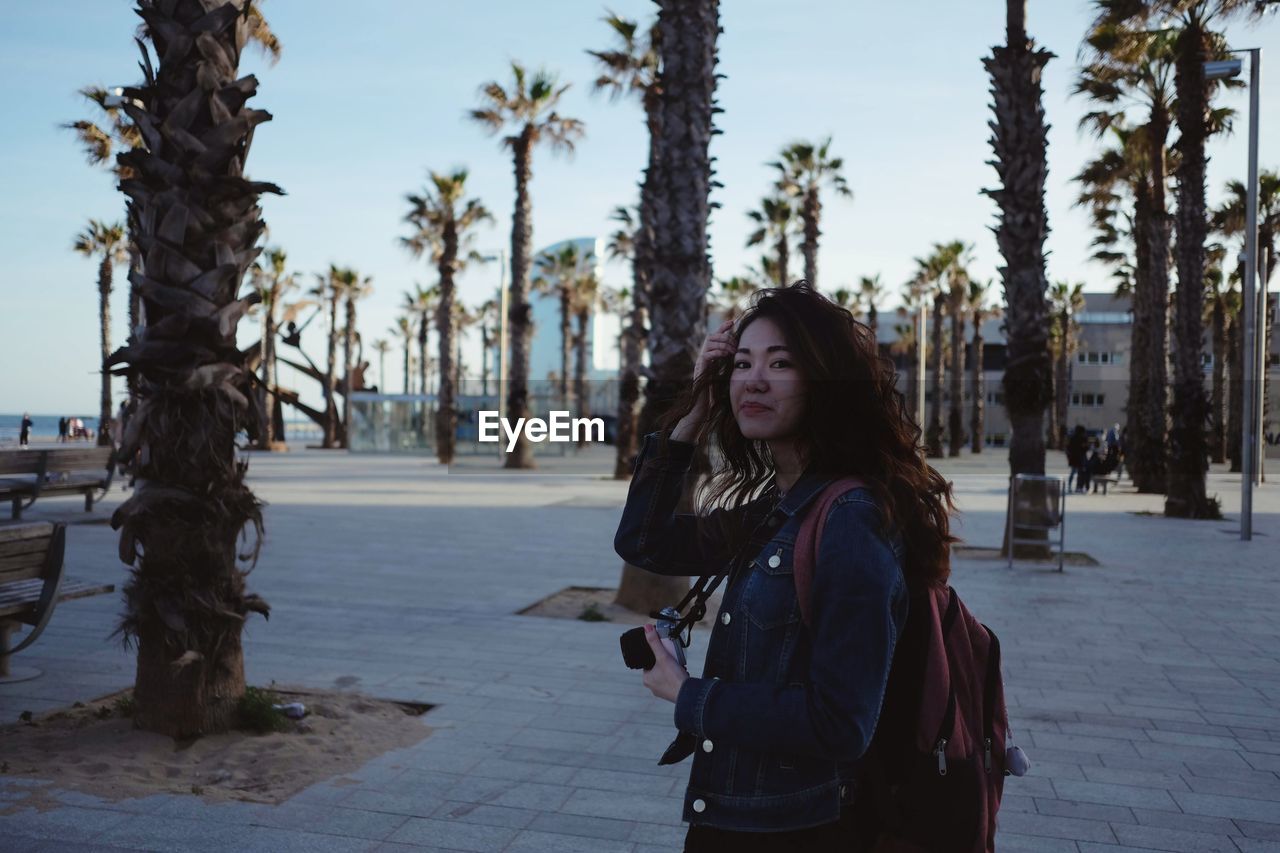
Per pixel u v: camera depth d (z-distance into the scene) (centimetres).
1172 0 1805
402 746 530
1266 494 2734
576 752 530
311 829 416
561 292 5156
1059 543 1248
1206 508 1981
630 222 3788
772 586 179
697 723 172
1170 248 2805
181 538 497
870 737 163
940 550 185
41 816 413
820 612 168
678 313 899
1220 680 719
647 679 183
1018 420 1349
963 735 181
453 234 3609
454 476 2961
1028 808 472
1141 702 659
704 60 916
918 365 4416
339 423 5575
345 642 783
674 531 216
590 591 1034
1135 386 3142
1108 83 2405
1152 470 2678
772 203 3981
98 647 730
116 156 493
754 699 168
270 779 466
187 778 463
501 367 3347
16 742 498
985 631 196
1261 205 3216
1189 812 470
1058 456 5562
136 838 398
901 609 176
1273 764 539
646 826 434
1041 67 1354
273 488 2419
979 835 180
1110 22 1848
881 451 184
